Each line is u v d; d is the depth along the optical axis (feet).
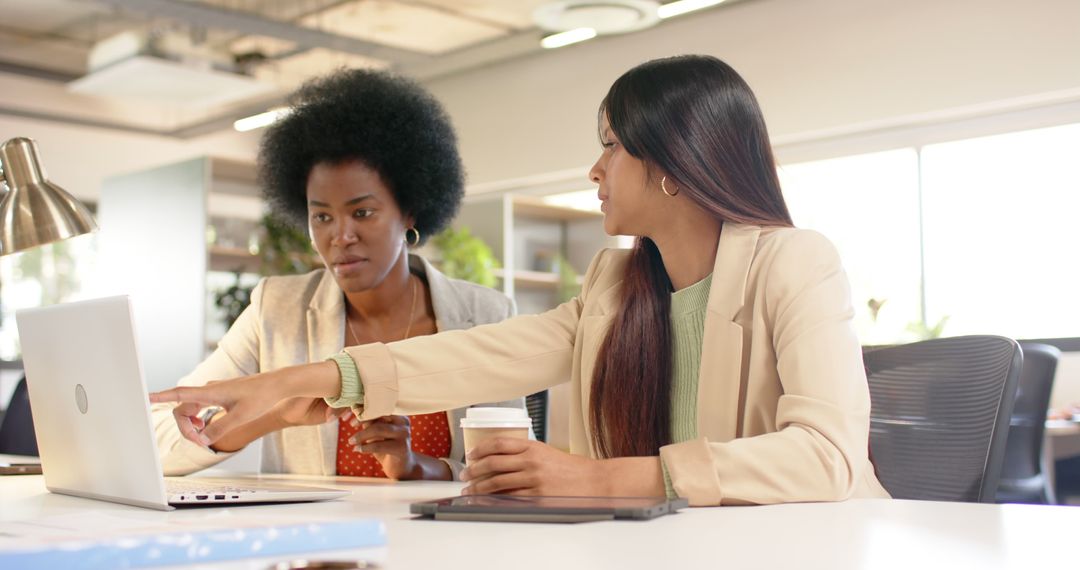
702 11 23.02
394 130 7.44
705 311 4.84
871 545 2.78
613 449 4.94
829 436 3.99
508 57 26.71
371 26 26.13
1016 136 19.72
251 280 22.34
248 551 2.42
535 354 5.32
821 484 3.88
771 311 4.49
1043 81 18.43
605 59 24.77
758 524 3.22
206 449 6.05
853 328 4.38
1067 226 19.20
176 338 22.04
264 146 8.16
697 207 4.85
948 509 3.66
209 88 24.91
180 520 3.35
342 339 7.36
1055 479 16.62
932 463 5.32
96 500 4.62
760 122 4.87
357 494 4.83
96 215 30.12
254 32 23.02
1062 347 18.65
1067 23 18.19
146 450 3.98
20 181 5.90
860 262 21.45
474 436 4.53
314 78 7.91
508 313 7.67
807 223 22.15
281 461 7.27
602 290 5.28
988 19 19.06
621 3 18.93
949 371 5.45
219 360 7.53
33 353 4.73
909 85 20.01
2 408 27.99
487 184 27.32
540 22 19.76
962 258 20.29
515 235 26.32
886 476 5.46
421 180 7.65
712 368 4.61
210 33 27.35
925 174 20.74
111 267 23.82
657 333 4.94
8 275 28.81
